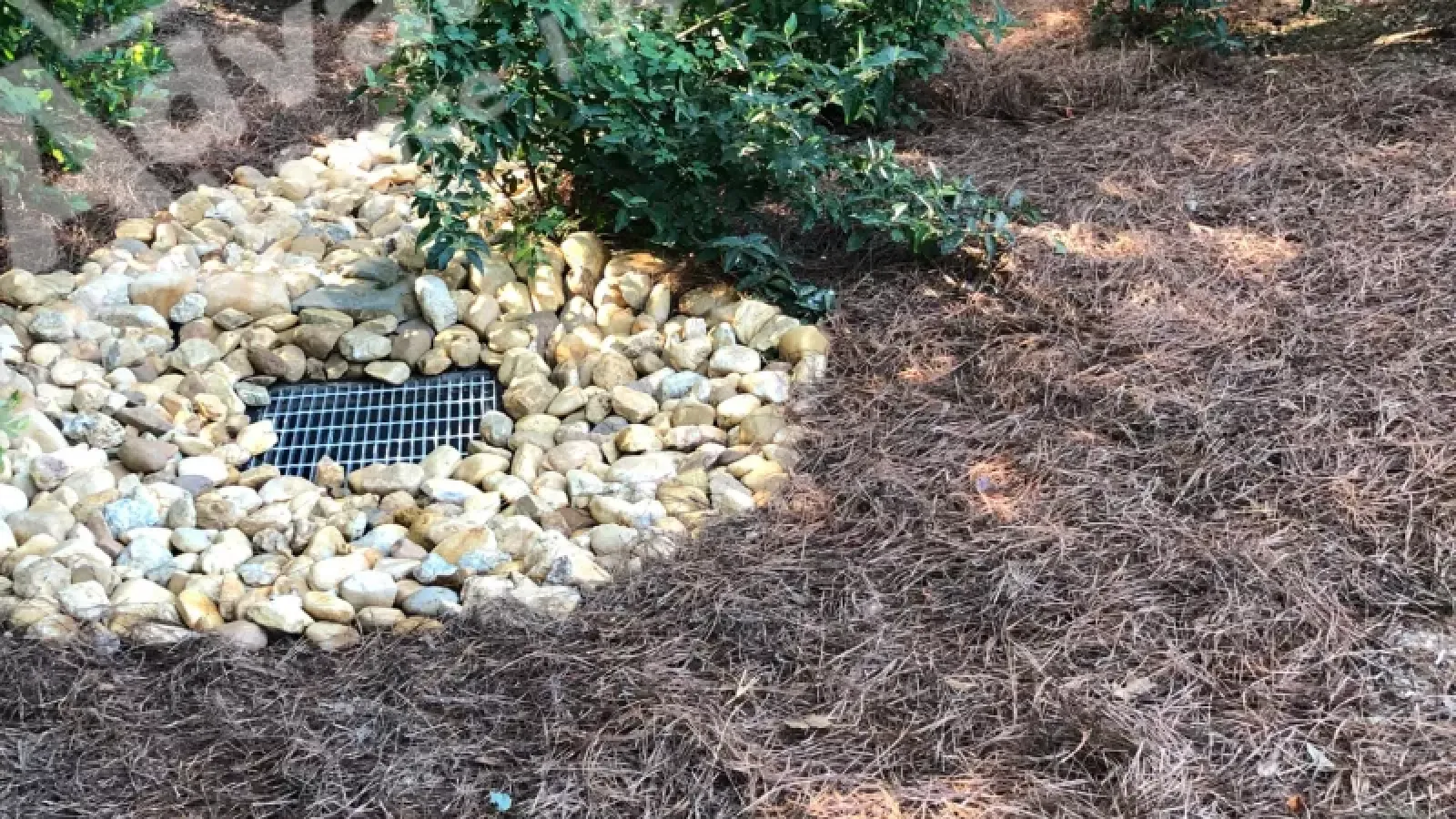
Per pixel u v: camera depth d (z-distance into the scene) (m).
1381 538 2.93
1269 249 3.70
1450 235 3.65
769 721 2.69
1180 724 2.63
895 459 3.23
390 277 3.82
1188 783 2.54
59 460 3.22
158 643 2.85
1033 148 4.28
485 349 3.67
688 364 3.55
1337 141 4.09
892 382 3.45
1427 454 3.07
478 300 3.72
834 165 3.78
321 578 2.97
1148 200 3.94
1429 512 2.97
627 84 3.51
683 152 3.64
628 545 3.05
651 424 3.41
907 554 3.00
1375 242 3.67
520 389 3.48
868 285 3.76
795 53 3.83
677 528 3.09
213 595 2.95
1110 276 3.65
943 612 2.88
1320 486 3.04
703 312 3.70
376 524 3.16
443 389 3.60
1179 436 3.20
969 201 3.72
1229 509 3.03
